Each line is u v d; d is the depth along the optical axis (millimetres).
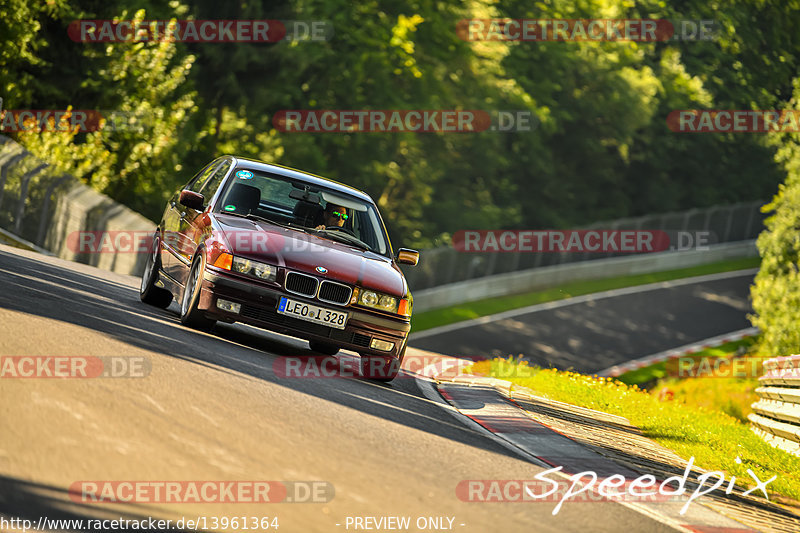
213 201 36719
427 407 31859
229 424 20656
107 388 21250
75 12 107375
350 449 21312
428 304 143750
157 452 17406
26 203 76188
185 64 107375
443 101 173875
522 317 143750
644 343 137500
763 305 110312
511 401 38562
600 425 38219
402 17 160375
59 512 13805
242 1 136500
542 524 18969
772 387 49312
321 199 37938
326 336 33594
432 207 187750
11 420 17266
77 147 95625
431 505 18391
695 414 55344
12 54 102438
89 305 34125
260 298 32938
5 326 25719
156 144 102438
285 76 139500
